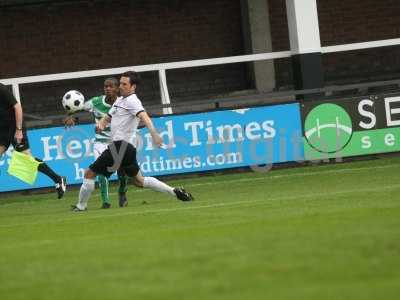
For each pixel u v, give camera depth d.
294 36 56.53
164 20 67.88
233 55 68.69
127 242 28.16
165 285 21.41
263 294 19.95
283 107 53.31
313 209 34.12
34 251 27.62
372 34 69.56
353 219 29.72
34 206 46.12
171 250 25.89
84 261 25.12
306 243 25.39
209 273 22.39
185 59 68.06
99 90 67.50
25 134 47.91
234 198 41.81
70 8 66.75
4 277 23.62
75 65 66.94
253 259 23.66
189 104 52.81
